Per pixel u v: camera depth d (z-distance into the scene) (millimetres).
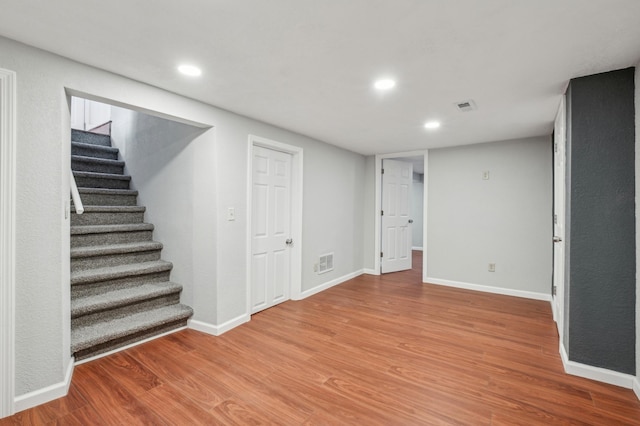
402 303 3895
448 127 3609
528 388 2094
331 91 2523
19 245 1818
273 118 3266
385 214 5516
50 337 1939
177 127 3197
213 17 1563
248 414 1827
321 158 4406
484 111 3004
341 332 3004
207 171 2947
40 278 1898
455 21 1578
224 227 2973
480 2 1429
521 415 1829
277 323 3213
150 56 1970
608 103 2123
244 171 3184
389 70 2146
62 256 1984
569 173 2268
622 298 2105
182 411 1847
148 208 3533
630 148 2068
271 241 3719
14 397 1810
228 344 2725
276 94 2598
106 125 4762
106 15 1550
